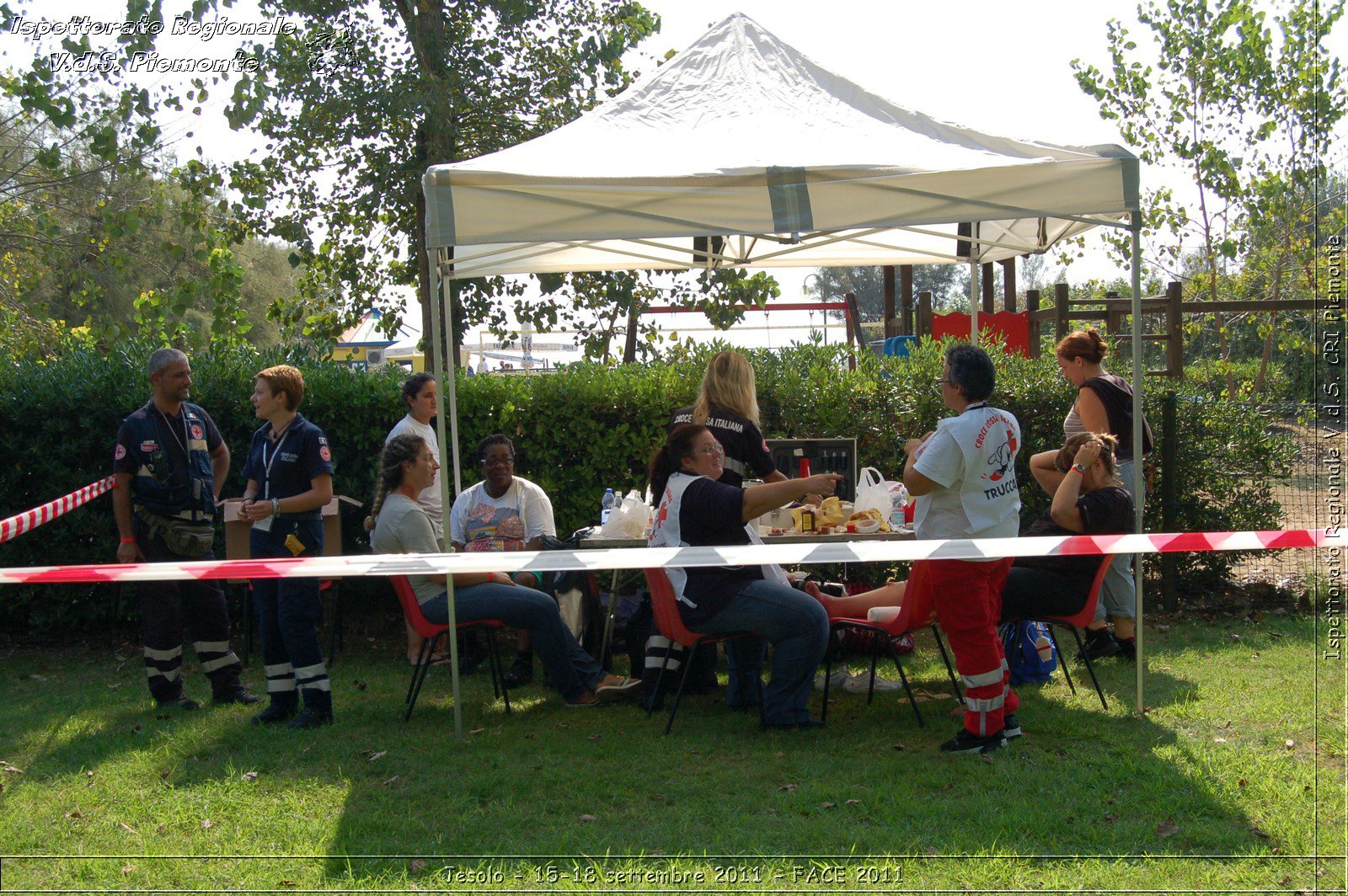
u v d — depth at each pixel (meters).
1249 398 8.05
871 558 4.04
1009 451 4.32
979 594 4.23
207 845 3.62
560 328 11.91
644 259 7.04
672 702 5.33
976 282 7.47
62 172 10.87
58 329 11.80
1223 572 7.24
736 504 4.48
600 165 4.51
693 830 3.61
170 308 9.49
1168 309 10.56
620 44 11.52
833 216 4.41
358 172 11.32
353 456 7.21
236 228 11.14
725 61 5.61
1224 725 4.58
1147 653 5.93
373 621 7.46
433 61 10.62
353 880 3.30
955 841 3.44
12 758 4.66
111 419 6.94
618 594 6.32
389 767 4.37
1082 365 5.83
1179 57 14.55
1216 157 14.37
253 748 4.68
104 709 5.46
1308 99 13.76
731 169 4.38
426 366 11.20
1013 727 4.50
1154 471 6.66
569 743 4.66
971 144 4.96
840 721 4.90
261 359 7.36
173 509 5.29
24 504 7.00
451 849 3.53
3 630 7.36
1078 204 4.47
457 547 5.94
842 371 7.42
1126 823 3.55
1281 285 15.38
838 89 5.48
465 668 6.20
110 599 7.06
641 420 7.27
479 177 4.28
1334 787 3.79
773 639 4.64
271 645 5.11
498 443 5.89
